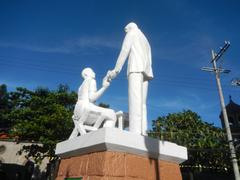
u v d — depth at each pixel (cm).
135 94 557
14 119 2464
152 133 2100
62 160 589
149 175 480
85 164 484
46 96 2658
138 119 543
